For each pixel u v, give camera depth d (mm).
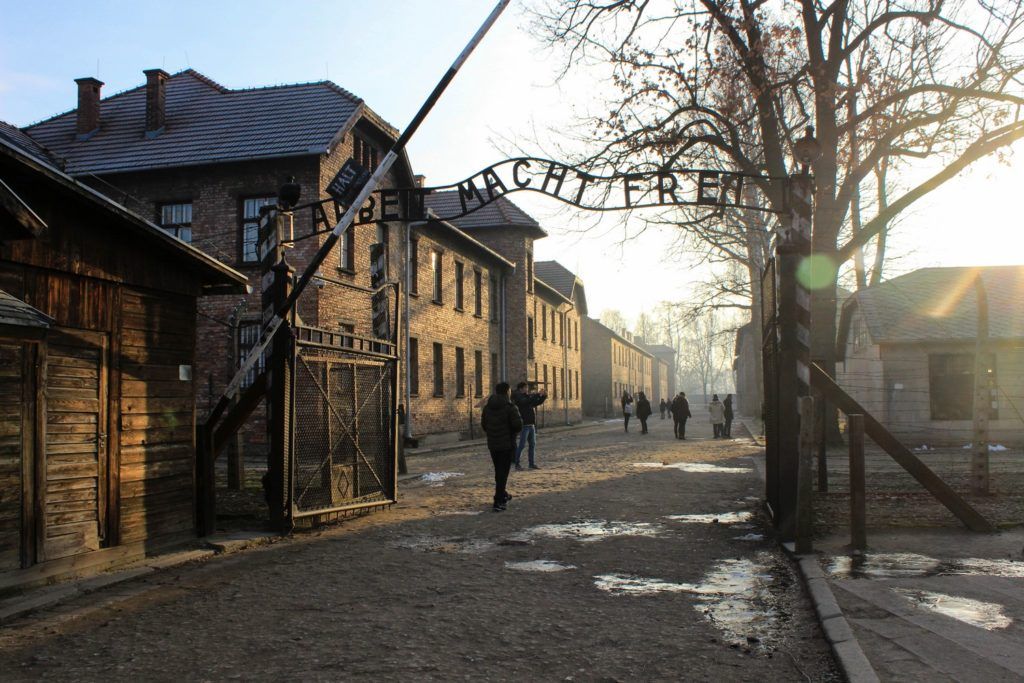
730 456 22156
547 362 47969
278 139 22172
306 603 6496
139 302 8234
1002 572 6934
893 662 4543
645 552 8484
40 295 7027
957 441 24891
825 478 12758
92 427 7562
